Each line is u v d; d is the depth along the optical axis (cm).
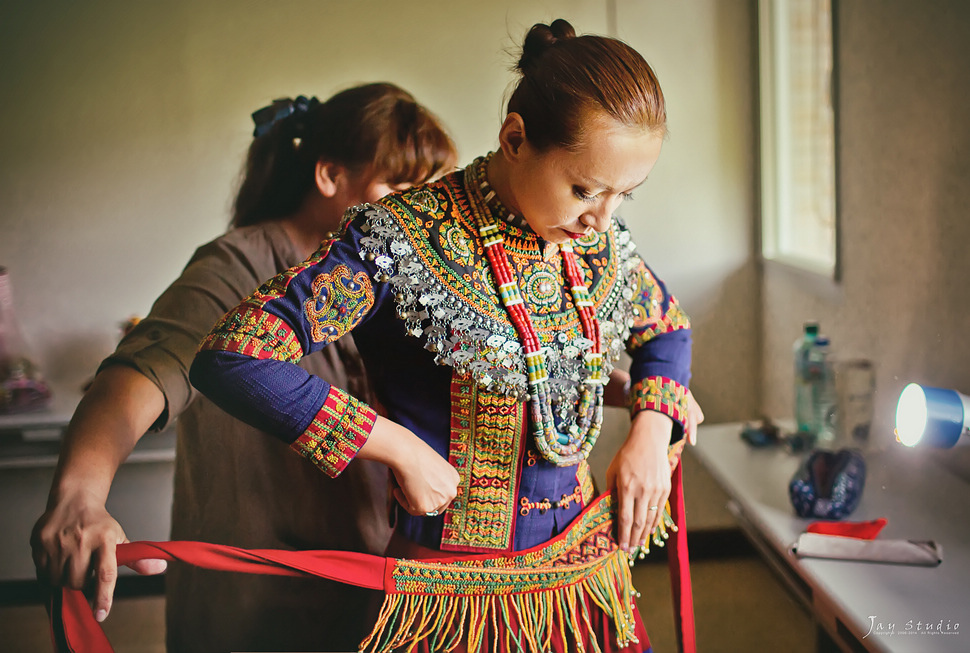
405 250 105
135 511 248
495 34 256
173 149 256
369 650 124
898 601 145
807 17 266
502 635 114
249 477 199
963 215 177
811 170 272
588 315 112
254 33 253
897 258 205
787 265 261
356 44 254
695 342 283
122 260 259
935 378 192
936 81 183
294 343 102
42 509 257
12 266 256
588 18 262
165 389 189
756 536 210
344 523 196
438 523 113
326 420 101
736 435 241
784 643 233
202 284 203
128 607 264
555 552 116
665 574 277
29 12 249
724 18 268
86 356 261
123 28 251
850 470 185
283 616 194
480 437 110
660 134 98
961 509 180
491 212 108
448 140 223
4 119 251
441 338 105
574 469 118
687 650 136
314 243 214
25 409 251
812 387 222
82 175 255
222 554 119
